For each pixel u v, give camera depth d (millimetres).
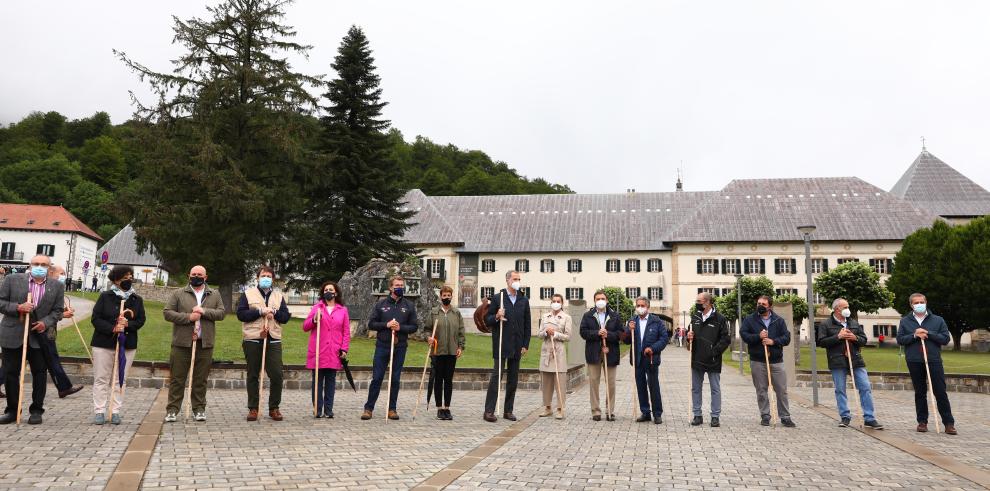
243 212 32594
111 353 9570
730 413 14023
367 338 27375
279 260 36906
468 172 103875
